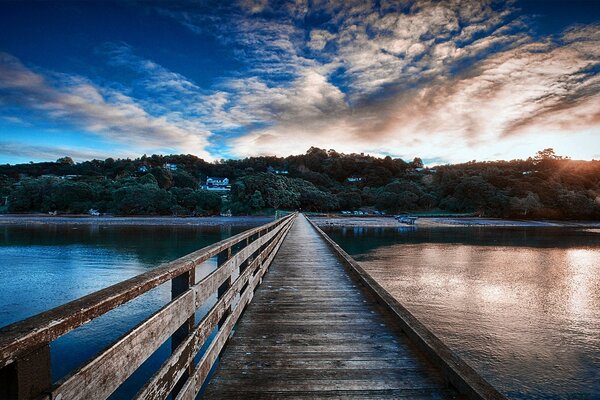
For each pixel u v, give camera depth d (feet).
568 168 335.88
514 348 25.57
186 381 6.47
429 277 50.39
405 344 10.81
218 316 8.99
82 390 3.26
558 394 19.80
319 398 7.65
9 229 142.00
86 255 70.33
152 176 272.72
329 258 29.94
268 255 24.64
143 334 4.61
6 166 382.22
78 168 380.99
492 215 249.75
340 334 11.71
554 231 157.28
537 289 43.83
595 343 26.48
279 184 253.85
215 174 394.52
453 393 7.89
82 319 3.31
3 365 2.31
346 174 391.04
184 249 81.10
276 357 9.81
